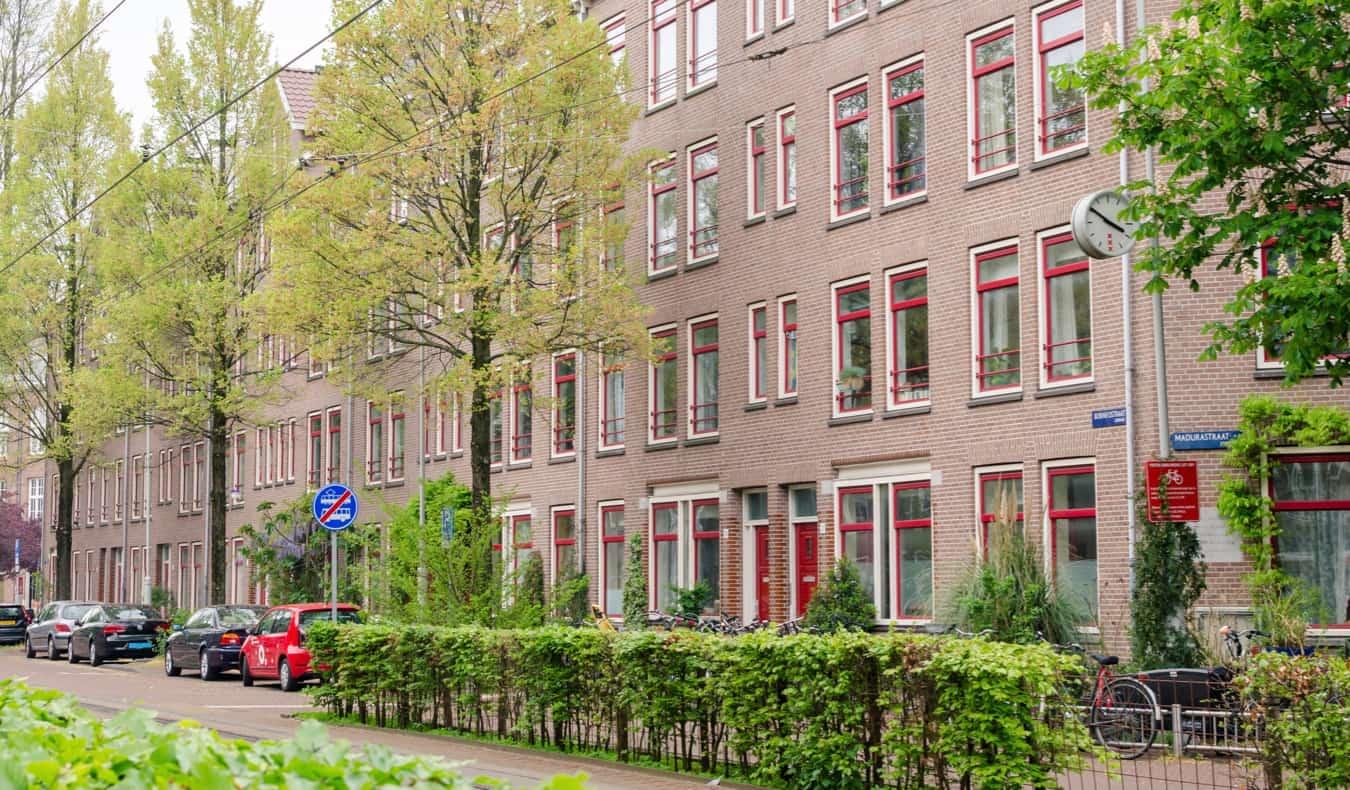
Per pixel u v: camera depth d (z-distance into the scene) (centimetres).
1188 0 1407
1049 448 2245
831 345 2680
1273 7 1305
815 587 2595
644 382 3156
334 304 2611
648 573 3120
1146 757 1538
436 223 2747
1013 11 2350
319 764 476
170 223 3734
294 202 2734
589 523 3294
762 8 2894
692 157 3072
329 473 4497
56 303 4594
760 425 2833
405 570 2394
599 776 1472
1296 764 1030
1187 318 2097
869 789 1258
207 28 3831
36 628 4500
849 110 2686
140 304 3656
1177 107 1453
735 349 2911
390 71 2703
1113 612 2127
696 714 1479
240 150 3834
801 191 2766
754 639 1377
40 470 8412
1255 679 1060
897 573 2522
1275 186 1408
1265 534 2034
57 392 4622
